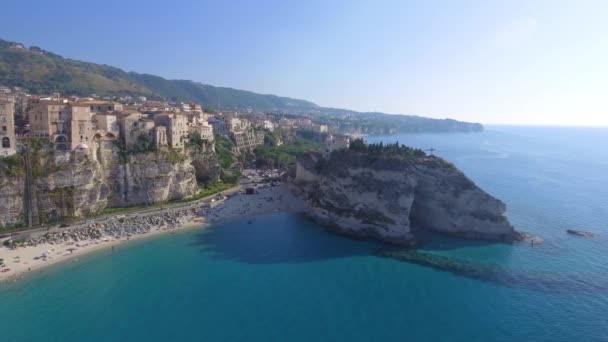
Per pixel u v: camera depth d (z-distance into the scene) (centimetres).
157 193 11825
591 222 11944
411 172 10669
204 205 12394
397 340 5900
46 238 9025
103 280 7694
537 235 10669
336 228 10962
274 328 6175
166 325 6228
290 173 16762
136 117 11806
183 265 8512
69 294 7106
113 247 9288
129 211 10956
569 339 6006
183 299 7056
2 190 8919
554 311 6775
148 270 8206
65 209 9788
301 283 7750
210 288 7488
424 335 6044
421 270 8400
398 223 10194
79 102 12194
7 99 9562
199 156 14062
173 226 10869
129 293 7231
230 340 5850
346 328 6203
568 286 7669
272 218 12088
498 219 10388
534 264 8706
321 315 6581
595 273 8244
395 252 9406
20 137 9531
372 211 10625
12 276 7581
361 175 11188
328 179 12312
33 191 9356
